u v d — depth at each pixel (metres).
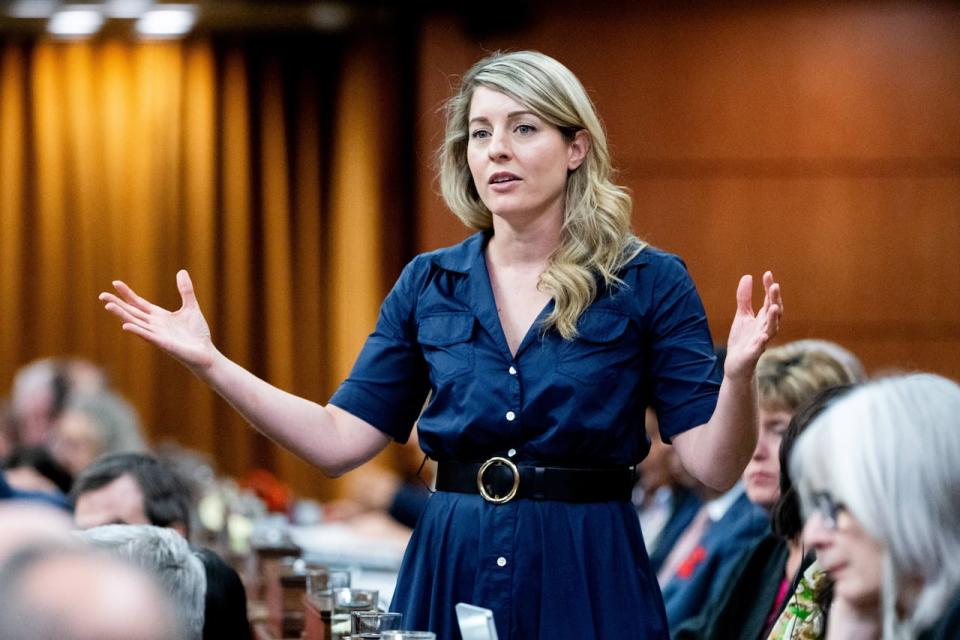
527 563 6.00
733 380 5.66
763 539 8.45
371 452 6.59
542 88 6.20
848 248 21.72
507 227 6.38
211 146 26.02
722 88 21.81
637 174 21.88
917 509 3.96
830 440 4.12
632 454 6.21
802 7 21.78
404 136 25.53
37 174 26.06
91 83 26.08
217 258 26.03
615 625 5.99
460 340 6.28
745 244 21.78
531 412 6.06
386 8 23.25
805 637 5.98
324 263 26.02
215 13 24.50
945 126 21.61
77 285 26.11
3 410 21.42
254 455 26.30
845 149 21.73
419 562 6.23
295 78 26.00
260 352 26.06
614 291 6.25
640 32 21.86
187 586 6.59
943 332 21.64
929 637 3.99
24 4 23.98
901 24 21.67
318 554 15.55
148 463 8.90
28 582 1.89
